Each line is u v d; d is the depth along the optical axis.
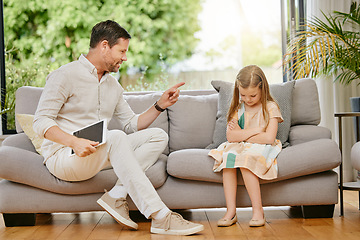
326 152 2.50
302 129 2.79
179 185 2.62
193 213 2.93
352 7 3.70
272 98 2.67
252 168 2.45
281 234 2.27
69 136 2.31
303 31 3.90
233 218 2.50
